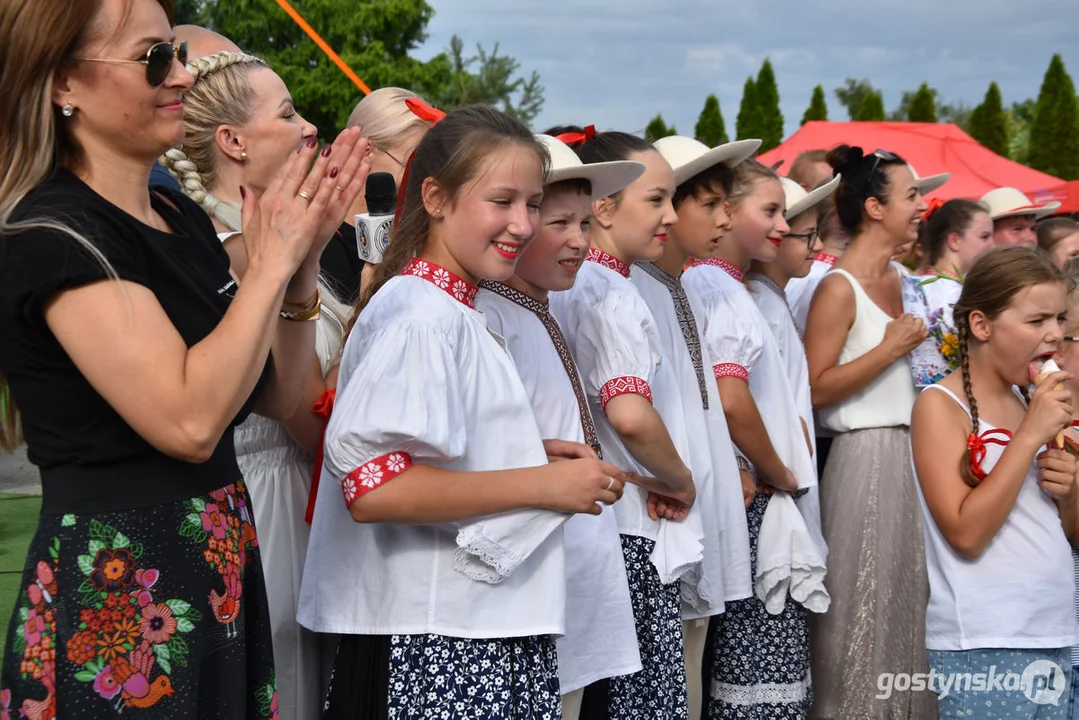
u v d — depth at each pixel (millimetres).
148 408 1567
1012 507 2916
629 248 2850
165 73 1675
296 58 19359
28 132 1607
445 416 1938
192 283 1757
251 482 2391
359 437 1920
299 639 2428
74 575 1590
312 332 2021
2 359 1613
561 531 2109
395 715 2004
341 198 1856
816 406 3789
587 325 2650
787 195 3791
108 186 1703
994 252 3037
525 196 2141
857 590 3654
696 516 2795
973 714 2959
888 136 10352
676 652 2748
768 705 3301
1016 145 32656
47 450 1629
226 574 1732
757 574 3297
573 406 2488
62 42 1593
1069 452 3012
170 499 1666
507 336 2414
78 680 1575
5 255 1548
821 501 3801
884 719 3611
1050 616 2928
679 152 3111
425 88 19625
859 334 3783
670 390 2900
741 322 3219
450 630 1991
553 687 2115
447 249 2170
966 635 2945
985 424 3023
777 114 29125
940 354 3695
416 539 2037
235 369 1622
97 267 1554
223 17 19328
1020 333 2941
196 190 2486
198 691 1667
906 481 3672
